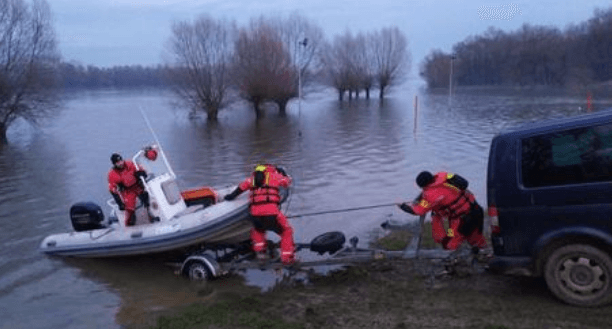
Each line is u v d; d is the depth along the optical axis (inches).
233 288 302.5
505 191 233.6
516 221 231.9
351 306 254.4
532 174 228.5
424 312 237.1
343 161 764.0
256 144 1027.9
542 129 229.8
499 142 236.8
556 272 227.0
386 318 235.1
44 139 1259.8
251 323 240.2
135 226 361.7
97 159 912.3
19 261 373.7
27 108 1414.9
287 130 1272.1
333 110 1945.1
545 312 222.4
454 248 274.8
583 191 217.8
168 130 1360.7
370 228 408.2
